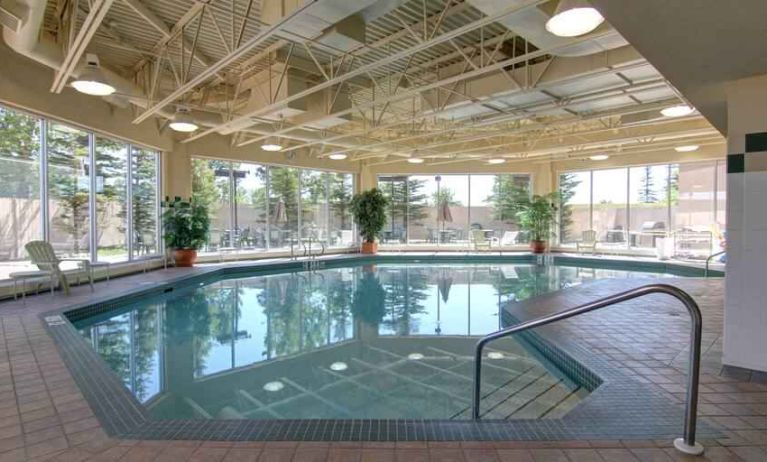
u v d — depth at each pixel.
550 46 4.40
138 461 1.92
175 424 2.29
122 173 8.20
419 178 13.98
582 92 6.10
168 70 6.94
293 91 6.52
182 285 7.95
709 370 3.01
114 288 6.72
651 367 3.16
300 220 12.35
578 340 3.87
